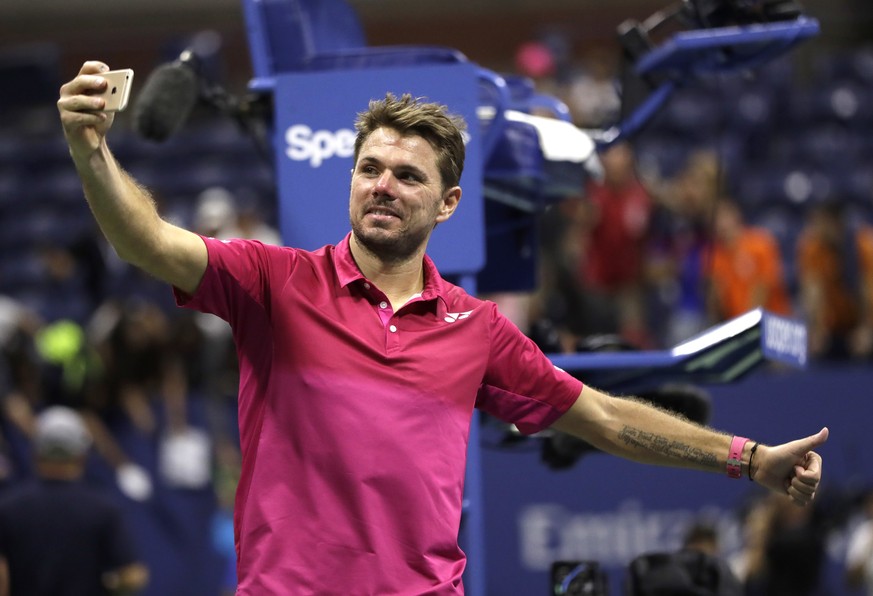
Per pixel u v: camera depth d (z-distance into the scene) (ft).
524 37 145.38
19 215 125.29
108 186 25.30
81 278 106.11
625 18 144.15
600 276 94.48
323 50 42.55
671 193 95.55
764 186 117.50
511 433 42.37
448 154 28.53
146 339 80.89
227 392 80.84
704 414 41.93
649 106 46.21
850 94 126.52
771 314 38.58
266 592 26.63
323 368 27.22
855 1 140.56
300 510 26.86
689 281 89.10
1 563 61.46
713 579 43.86
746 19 43.96
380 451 26.96
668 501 75.72
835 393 78.02
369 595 26.55
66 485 62.49
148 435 79.71
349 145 38.19
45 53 136.87
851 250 91.09
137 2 146.30
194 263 26.96
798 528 71.61
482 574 37.11
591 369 38.42
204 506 79.25
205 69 41.98
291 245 38.09
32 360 81.46
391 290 28.71
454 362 28.22
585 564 38.78
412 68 38.19
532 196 44.52
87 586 61.93
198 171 124.77
